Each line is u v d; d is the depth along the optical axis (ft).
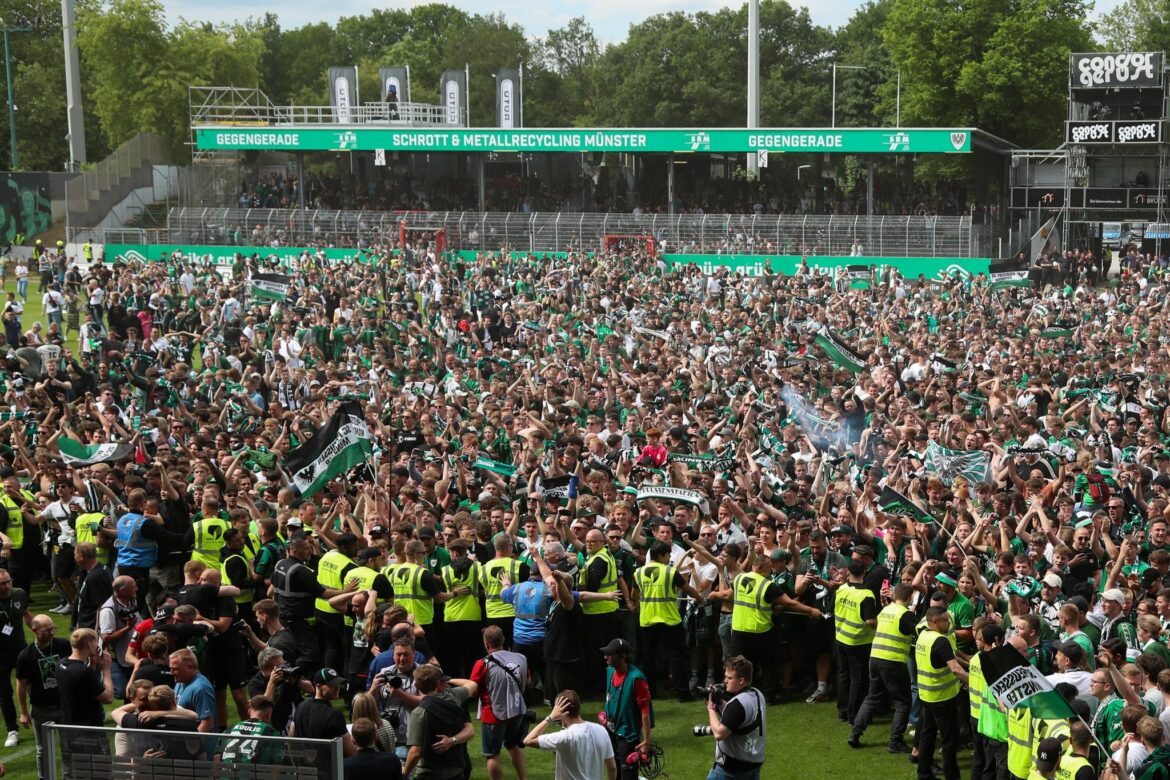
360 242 200.03
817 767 44.80
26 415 76.54
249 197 220.23
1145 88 189.67
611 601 48.39
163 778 33.06
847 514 51.67
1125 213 195.62
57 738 33.45
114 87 274.98
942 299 136.05
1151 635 40.63
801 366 92.48
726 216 199.93
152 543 53.47
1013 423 73.51
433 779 37.19
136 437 66.28
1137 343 104.42
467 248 205.67
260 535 50.93
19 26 323.57
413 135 208.64
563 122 381.19
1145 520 59.06
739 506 55.57
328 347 116.67
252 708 36.04
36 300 175.63
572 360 94.63
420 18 434.71
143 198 225.56
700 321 122.01
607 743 37.60
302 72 398.21
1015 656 36.88
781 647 51.01
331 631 48.70
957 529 53.31
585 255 179.22
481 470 63.62
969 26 233.96
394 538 50.19
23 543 58.95
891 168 246.06
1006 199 217.97
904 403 79.30
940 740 46.01
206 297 137.08
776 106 320.29
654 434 67.82
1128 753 34.73
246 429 74.13
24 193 216.54
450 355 95.66
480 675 40.78
